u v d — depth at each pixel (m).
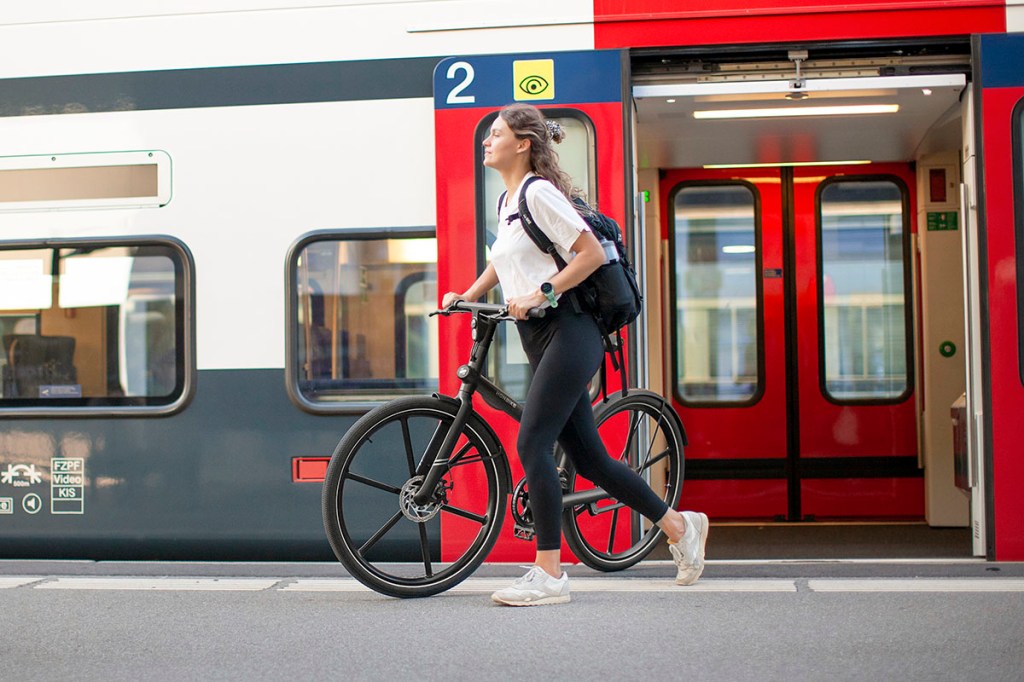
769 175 6.84
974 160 4.55
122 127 4.87
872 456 6.73
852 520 6.64
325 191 4.77
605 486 3.98
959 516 6.19
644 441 4.52
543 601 3.82
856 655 3.16
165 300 4.89
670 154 6.42
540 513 3.81
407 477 4.70
